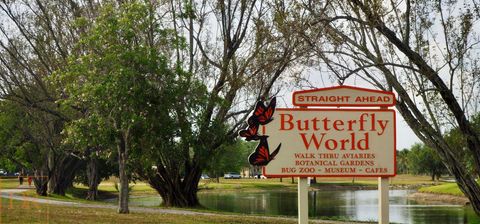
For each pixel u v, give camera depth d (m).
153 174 36.53
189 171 37.28
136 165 33.03
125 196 25.33
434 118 21.45
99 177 61.16
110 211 26.06
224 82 34.78
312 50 21.59
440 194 65.75
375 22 19.58
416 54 19.78
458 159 21.75
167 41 25.47
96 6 34.34
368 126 11.91
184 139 26.12
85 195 64.00
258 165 11.82
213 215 26.67
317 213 40.72
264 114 11.88
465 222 33.78
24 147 51.91
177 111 25.06
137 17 23.67
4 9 37.38
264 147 11.83
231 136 34.06
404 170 160.62
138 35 24.47
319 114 11.90
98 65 22.75
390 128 11.92
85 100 23.50
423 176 148.00
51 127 47.00
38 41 37.09
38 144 49.72
